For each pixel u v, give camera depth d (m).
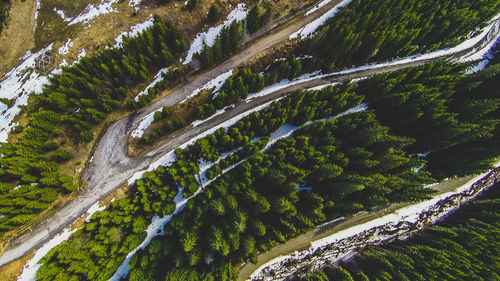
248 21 37.38
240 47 39.41
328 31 37.50
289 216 32.38
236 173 35.84
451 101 40.41
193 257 29.58
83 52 36.66
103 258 30.20
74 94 33.75
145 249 33.56
